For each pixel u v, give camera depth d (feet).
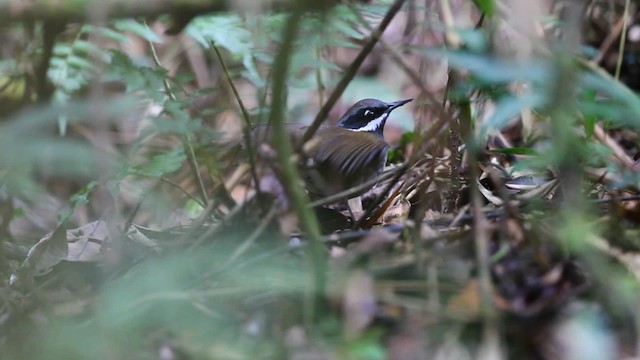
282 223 19.20
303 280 16.84
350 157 23.26
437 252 17.47
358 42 29.91
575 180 15.44
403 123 36.68
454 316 15.58
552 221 18.20
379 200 21.07
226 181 26.02
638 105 15.46
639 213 18.76
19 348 16.25
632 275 16.67
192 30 22.97
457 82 18.48
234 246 19.43
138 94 20.63
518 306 15.88
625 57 31.17
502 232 17.60
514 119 28.17
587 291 15.94
